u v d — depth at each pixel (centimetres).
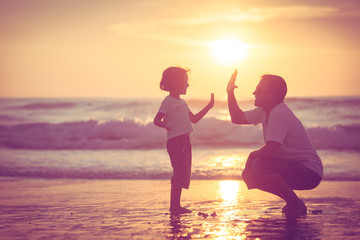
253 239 296
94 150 1194
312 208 405
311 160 366
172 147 413
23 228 342
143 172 730
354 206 416
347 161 857
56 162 890
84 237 310
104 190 560
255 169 373
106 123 1620
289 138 366
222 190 550
